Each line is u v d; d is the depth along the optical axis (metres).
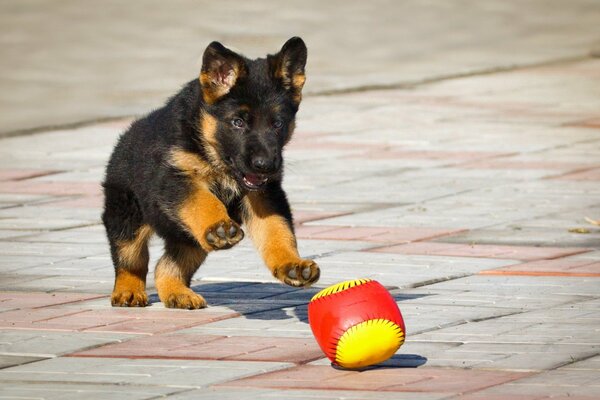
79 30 43.38
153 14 47.16
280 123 12.39
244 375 10.07
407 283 13.93
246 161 12.05
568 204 19.02
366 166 22.58
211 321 12.14
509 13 51.03
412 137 25.80
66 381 9.95
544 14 51.09
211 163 12.42
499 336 11.34
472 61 38.97
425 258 15.38
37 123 27.72
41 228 17.61
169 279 12.98
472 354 10.68
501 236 16.75
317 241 16.52
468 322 11.96
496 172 21.84
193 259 12.91
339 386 9.70
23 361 10.62
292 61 12.60
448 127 27.06
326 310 10.00
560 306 12.66
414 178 21.39
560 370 10.13
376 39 43.19
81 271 14.84
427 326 11.77
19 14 47.03
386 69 37.12
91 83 33.31
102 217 13.26
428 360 10.50
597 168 22.14
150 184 12.42
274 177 12.24
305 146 24.80
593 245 16.14
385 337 9.85
